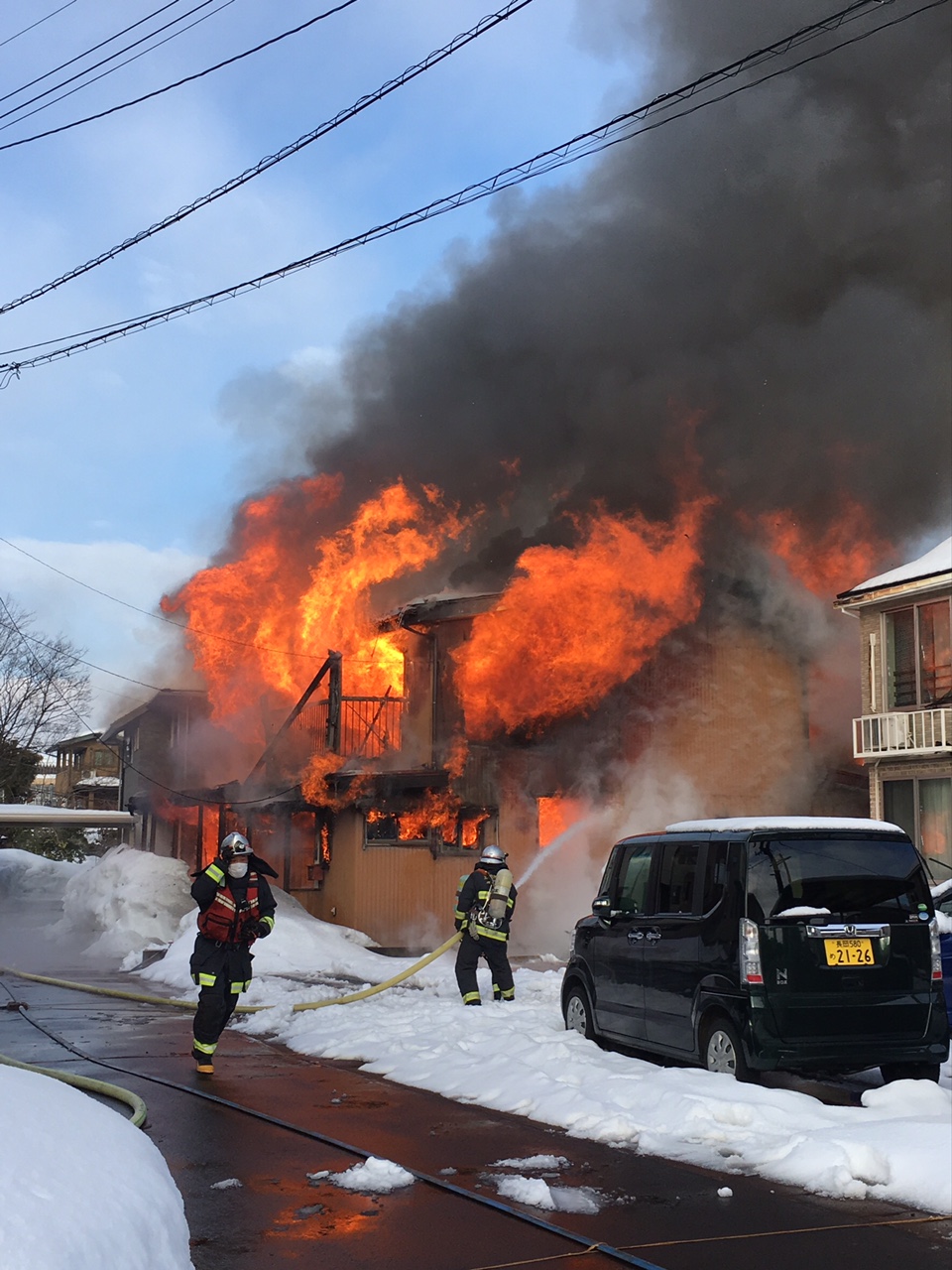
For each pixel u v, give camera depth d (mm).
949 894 11664
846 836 8008
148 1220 3477
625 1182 5766
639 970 8805
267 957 17047
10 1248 2816
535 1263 4602
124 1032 11070
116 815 30688
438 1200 5457
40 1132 3619
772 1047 7402
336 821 22578
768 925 7598
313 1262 4594
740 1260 4641
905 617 20859
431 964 16562
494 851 12211
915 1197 5484
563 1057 8391
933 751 19266
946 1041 7789
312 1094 7984
